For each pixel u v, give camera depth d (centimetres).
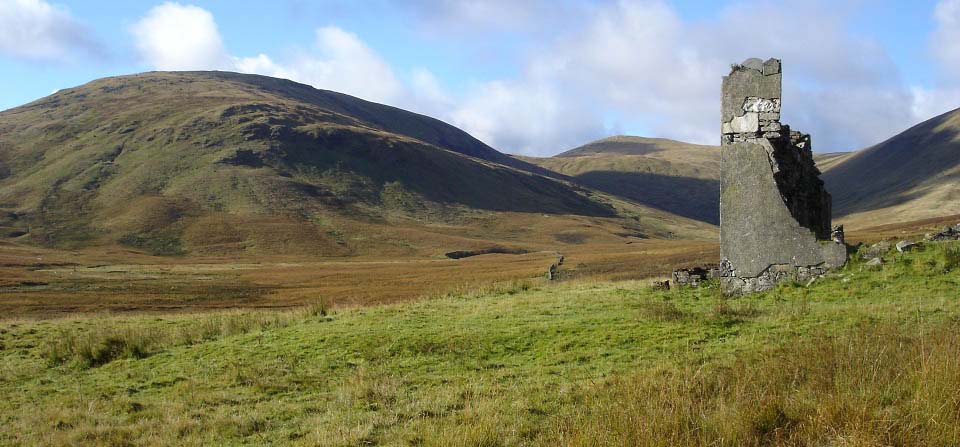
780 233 2075
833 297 1859
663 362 1296
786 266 2067
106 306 4531
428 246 13225
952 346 980
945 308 1523
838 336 1212
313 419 1150
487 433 923
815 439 779
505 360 1545
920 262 1953
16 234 12262
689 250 8044
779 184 2094
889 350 1021
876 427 759
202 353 1947
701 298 2108
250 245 12288
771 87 2103
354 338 1862
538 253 11894
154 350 2081
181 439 1097
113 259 10225
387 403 1220
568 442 823
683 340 1502
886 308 1577
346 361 1677
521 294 2594
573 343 1602
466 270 7650
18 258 9344
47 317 3747
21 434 1219
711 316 1692
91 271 8231
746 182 2116
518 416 1023
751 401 885
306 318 2378
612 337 1600
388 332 1898
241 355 1845
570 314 1944
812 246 2047
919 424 766
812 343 1176
